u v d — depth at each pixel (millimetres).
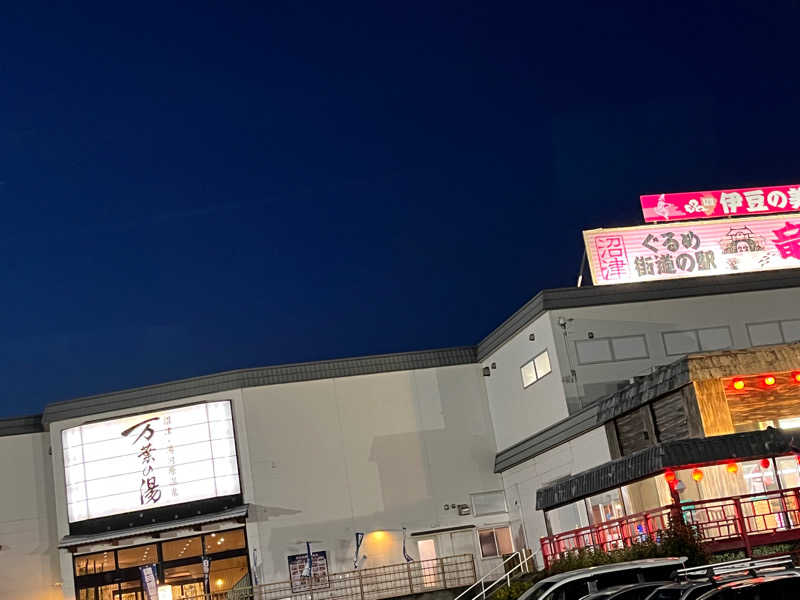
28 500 42875
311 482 41688
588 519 34219
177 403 42125
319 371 43250
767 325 40812
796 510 24281
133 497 41188
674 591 14375
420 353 44750
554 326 38906
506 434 43156
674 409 29562
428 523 42188
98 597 40781
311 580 40375
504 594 30828
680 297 40375
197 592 40594
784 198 43531
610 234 41062
